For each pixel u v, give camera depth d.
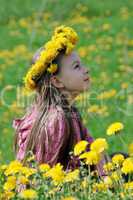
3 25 21.23
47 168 4.69
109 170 4.77
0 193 4.46
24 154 5.37
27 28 20.27
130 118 11.53
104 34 18.84
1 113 12.91
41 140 5.27
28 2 22.81
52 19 21.25
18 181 4.55
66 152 5.33
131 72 15.41
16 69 15.98
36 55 5.62
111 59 16.38
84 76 5.52
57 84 5.47
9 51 18.36
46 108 5.40
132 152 5.00
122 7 22.03
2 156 8.97
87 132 5.52
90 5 22.08
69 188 4.45
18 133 5.50
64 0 22.34
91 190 4.48
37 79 5.48
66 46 5.38
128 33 18.61
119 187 4.53
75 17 21.23
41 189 4.40
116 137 9.65
